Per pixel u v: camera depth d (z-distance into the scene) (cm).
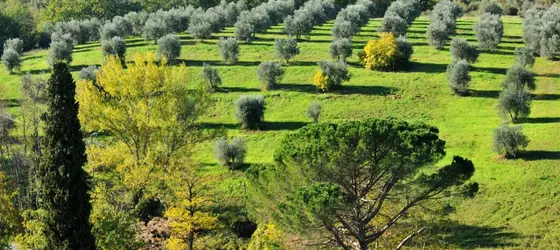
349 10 12531
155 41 11650
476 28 10225
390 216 3609
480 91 8312
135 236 3688
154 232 4250
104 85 4678
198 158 6688
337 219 3306
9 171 6350
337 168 3122
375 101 8238
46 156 2888
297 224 3016
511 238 4516
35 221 3253
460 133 7019
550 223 4734
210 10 13750
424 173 3262
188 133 4822
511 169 5788
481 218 4897
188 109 4806
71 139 2889
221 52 9912
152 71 4703
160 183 4312
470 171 3216
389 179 3234
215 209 5306
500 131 6059
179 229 3950
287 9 13725
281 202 3177
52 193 2878
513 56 9719
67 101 2891
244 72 9512
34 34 15875
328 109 8050
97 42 13050
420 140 3058
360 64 9794
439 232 4253
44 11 18738
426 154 3023
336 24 10969
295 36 11656
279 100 8388
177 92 4731
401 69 9350
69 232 2884
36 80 8869
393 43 9362
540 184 5406
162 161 4544
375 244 3709
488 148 6438
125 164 4397
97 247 3253
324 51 10469
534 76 8669
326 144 3081
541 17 11306
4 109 7825
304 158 3091
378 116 7800
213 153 6831
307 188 2933
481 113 7631
